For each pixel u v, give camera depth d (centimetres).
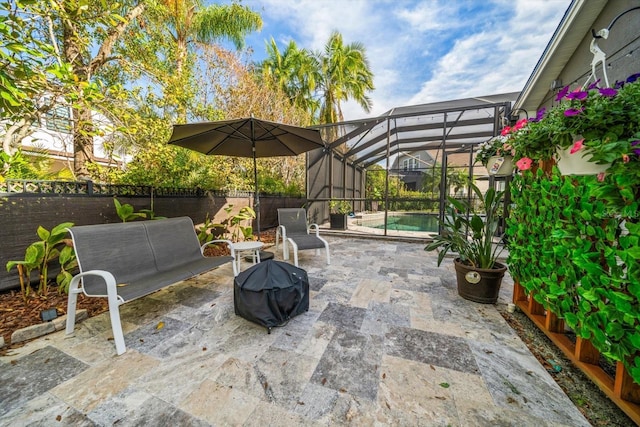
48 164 350
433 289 277
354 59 1111
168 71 509
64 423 118
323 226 752
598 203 128
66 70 216
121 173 358
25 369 152
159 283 202
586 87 134
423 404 130
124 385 141
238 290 204
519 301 222
